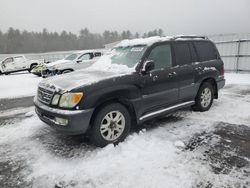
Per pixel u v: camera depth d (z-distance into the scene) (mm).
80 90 3428
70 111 3408
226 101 6594
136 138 4004
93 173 3039
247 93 7730
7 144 4051
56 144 3957
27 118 5602
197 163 3203
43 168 3211
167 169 3064
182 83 4766
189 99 5129
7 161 3443
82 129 3471
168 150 3578
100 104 3689
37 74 16297
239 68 13555
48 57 33750
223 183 2758
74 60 11742
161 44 4508
